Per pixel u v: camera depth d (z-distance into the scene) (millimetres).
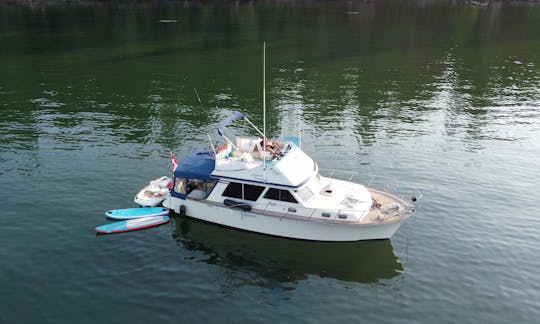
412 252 26016
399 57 76000
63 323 20484
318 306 22141
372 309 21922
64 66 68500
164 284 23281
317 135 42625
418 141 41594
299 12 127812
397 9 134625
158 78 62531
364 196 27297
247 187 26719
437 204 30734
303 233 26438
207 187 27906
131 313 21234
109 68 67875
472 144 41094
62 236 26734
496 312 21594
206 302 22156
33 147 38594
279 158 27141
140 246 26266
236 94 55531
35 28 99812
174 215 29516
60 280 23203
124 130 43000
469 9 134500
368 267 24969
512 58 75875
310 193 26594
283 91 56875
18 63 70000
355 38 92250
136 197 30312
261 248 26531
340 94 55781
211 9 131625
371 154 38531
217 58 75000
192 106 50750
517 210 30141
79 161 36031
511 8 136875
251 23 109250
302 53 78875
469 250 26078
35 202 29984
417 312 21672
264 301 22391
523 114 49375
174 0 143500
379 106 51469
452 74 65750
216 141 40750
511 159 38062
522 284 23422
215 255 25797
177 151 38312
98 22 108188
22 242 26000
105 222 28188
